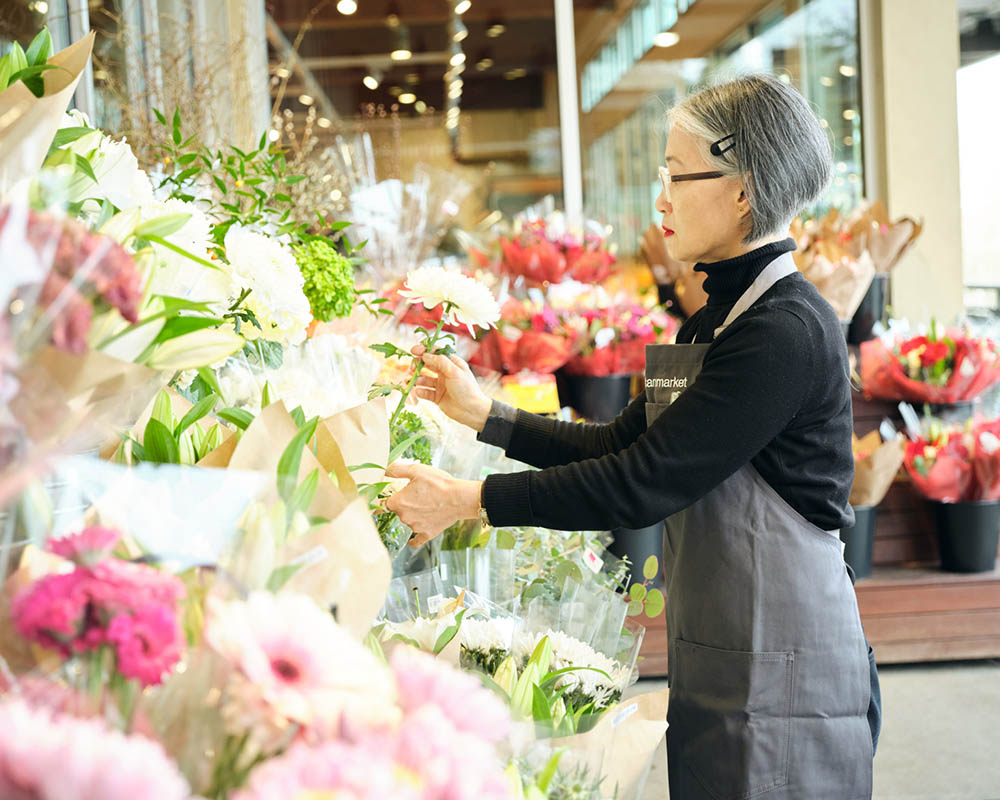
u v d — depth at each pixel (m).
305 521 0.85
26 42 2.89
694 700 1.61
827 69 5.91
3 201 0.79
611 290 4.50
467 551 1.66
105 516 0.81
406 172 6.32
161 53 3.48
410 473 1.49
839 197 5.90
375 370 1.63
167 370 0.86
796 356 1.47
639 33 6.25
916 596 3.73
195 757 0.67
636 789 1.09
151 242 0.96
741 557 1.57
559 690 1.31
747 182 1.55
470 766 0.64
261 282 1.37
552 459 1.81
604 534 2.41
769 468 1.56
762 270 1.59
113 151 1.18
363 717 0.66
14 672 0.71
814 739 1.56
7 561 0.80
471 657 1.34
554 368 3.63
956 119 5.70
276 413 0.96
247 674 0.65
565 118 6.27
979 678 3.64
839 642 1.58
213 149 3.28
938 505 3.82
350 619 0.85
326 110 6.31
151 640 0.67
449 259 5.94
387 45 6.30
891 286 5.68
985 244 5.75
